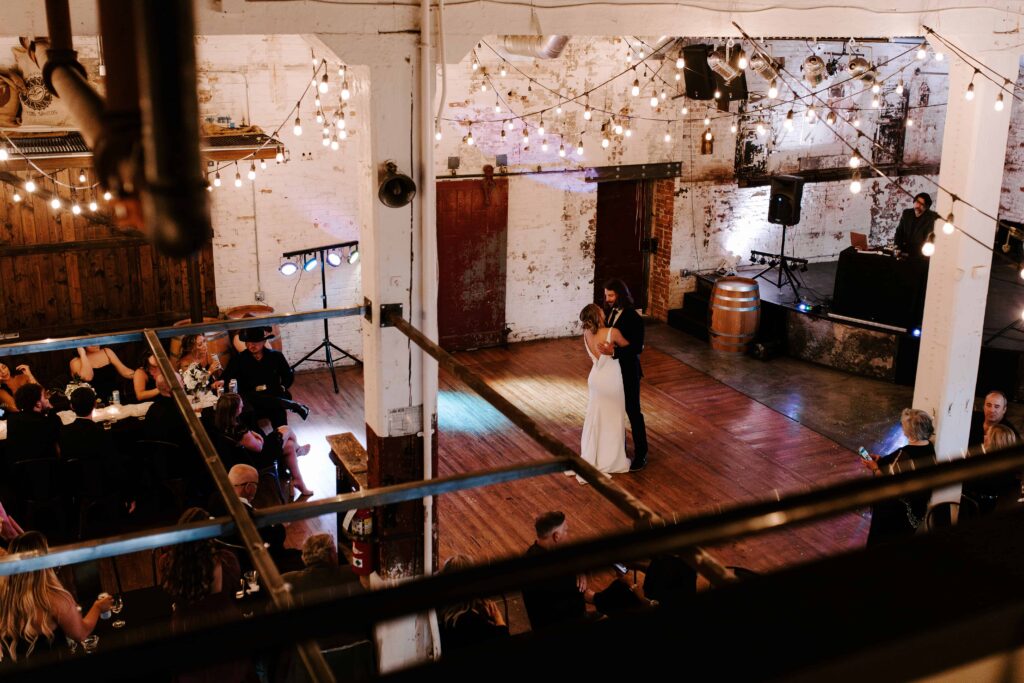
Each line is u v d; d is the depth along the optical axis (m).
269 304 9.80
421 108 4.62
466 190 10.33
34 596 4.00
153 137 0.76
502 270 10.79
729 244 11.69
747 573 3.70
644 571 4.50
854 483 0.76
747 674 0.58
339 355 10.30
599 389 7.71
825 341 10.25
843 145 11.91
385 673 0.58
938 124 12.33
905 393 9.62
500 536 6.93
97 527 6.67
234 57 8.96
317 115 9.45
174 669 0.62
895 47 11.72
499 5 4.75
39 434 6.21
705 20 5.41
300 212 9.67
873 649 0.61
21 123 8.12
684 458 8.15
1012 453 0.81
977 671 0.62
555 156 10.62
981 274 6.54
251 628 0.63
